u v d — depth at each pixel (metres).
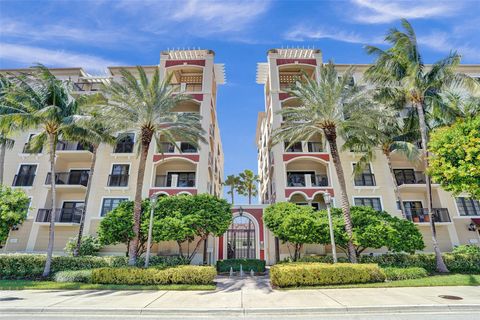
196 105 27.16
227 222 17.28
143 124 16.34
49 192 23.27
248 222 23.34
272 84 26.89
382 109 19.22
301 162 25.27
